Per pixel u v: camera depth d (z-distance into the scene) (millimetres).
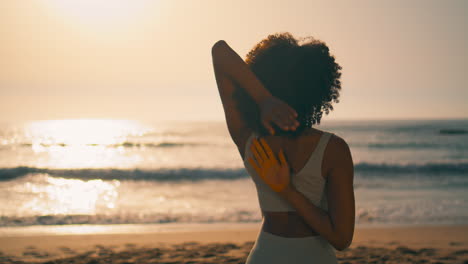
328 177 1417
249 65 1522
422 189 18234
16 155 37062
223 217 12000
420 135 60406
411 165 26812
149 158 35969
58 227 10688
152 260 7379
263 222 1564
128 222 11391
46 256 7703
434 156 35562
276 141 1453
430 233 9633
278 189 1390
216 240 9008
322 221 1390
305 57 1438
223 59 1415
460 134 62000
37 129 92500
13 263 7238
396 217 11969
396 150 40406
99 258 7527
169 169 24531
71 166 28281
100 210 13352
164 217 12023
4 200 15633
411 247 8234
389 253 7652
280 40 1504
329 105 1496
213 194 16906
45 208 13828
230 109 1608
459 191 17578
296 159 1424
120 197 16406
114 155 38062
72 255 7758
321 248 1466
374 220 11562
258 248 1530
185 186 19625
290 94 1424
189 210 13219
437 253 7695
